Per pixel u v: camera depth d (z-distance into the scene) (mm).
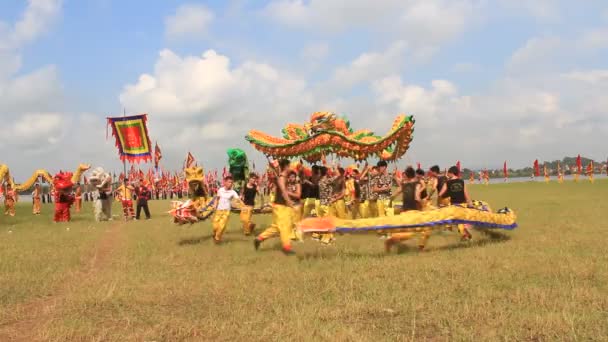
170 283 7168
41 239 13453
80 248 11438
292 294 6262
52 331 4961
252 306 5785
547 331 4512
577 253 8484
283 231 9484
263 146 17016
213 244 11539
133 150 21250
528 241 10086
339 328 4824
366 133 18641
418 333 4707
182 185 57688
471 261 7961
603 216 15133
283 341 4512
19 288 7051
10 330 5199
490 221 10266
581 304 5355
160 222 19047
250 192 13328
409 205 10000
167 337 4793
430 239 11156
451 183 10375
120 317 5527
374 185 13594
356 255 9203
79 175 21672
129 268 8578
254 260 9062
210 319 5277
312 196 13875
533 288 6059
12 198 25141
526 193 34031
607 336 4355
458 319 5008
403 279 6871
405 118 17453
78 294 6566
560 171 59625
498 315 5078
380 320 5133
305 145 16922
